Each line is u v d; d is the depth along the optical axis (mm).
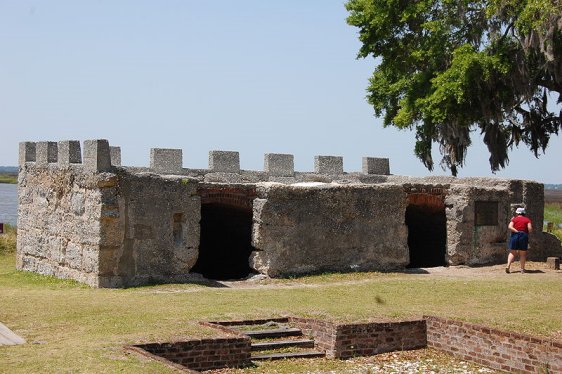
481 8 32531
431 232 29344
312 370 14008
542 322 15414
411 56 35219
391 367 14461
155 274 21141
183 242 21578
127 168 26047
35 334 13758
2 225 36531
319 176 30078
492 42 31672
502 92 31797
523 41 30094
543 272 23906
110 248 20469
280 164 29219
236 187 22594
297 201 22891
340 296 18953
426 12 34156
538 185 27469
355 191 23891
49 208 23828
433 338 15891
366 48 36688
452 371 14281
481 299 18438
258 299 18312
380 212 24312
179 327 14547
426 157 38531
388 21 35312
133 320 15188
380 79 38250
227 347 13773
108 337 13477
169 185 21359
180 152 26875
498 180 26844
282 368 14008
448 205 25734
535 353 13727
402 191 24703
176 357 13203
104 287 20344
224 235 29500
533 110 35469
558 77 31000
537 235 27297
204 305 17250
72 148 22781
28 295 18734
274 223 22484
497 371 14367
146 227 21000
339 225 23594
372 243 24125
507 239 26375
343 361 14867
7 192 152750
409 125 35812
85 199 21281
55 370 11078
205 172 27469
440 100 31422
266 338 15305
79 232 21594
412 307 17344
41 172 24578
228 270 30281
